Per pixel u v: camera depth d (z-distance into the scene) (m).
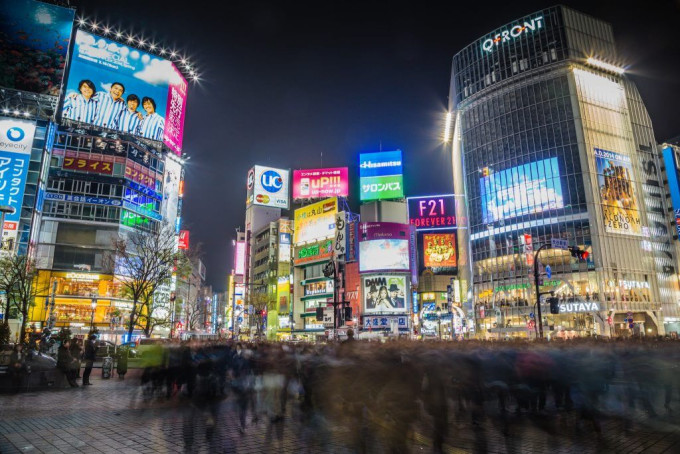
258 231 115.12
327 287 87.38
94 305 52.56
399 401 9.70
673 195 83.88
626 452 10.00
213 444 10.51
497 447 10.37
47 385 20.73
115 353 35.44
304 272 95.75
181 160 82.56
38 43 65.56
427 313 86.75
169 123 79.94
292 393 18.69
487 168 91.00
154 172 74.50
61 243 62.16
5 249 51.59
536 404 14.95
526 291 80.12
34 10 66.25
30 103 64.12
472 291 89.12
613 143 83.69
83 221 63.91
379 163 105.56
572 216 79.31
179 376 17.66
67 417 13.69
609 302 73.06
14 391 19.45
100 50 73.56
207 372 17.31
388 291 77.56
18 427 12.21
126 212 67.44
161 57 80.44
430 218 104.69
